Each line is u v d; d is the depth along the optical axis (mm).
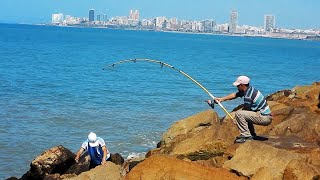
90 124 26109
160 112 30922
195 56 97250
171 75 55656
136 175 10430
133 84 45281
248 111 11781
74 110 30125
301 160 10094
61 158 14641
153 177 10258
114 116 28719
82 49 100375
